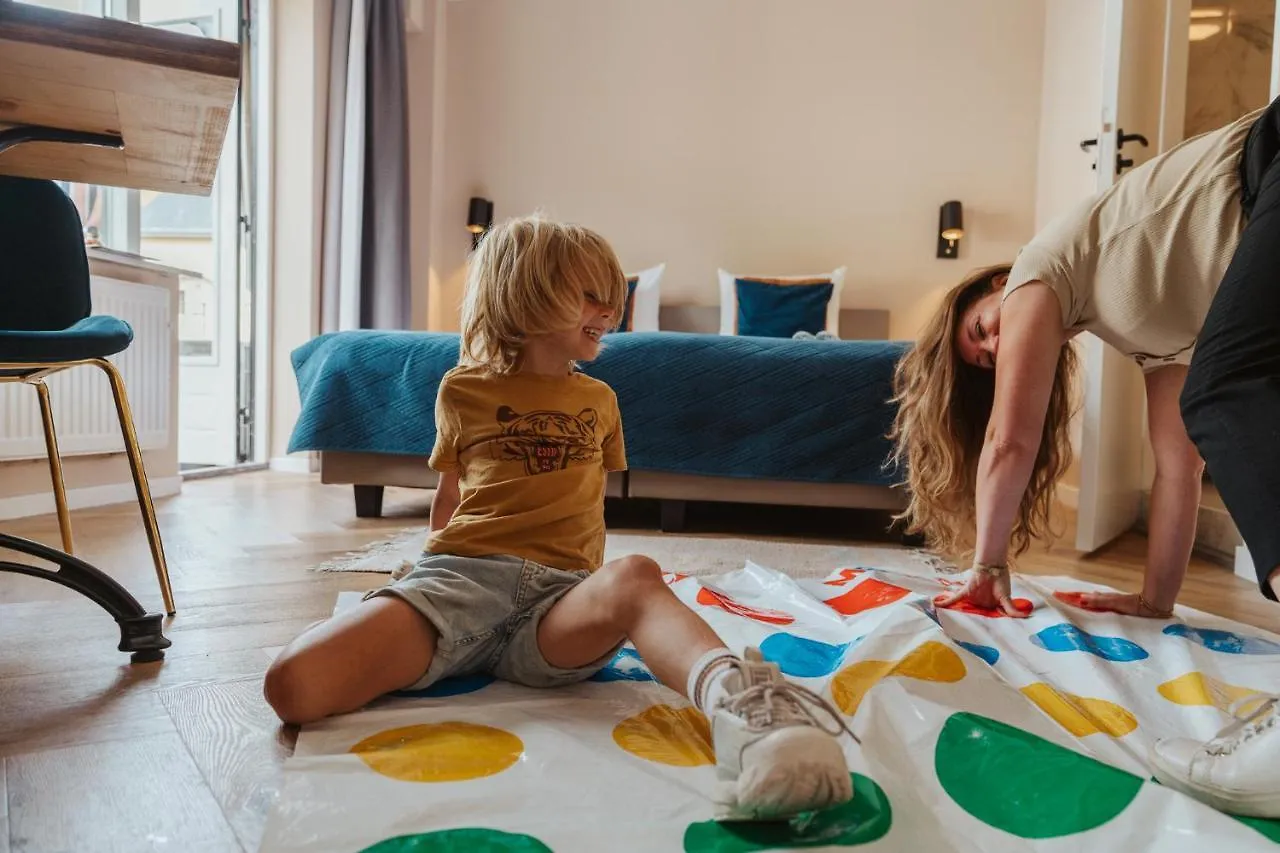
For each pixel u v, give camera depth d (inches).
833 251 180.7
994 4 176.4
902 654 40.3
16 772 31.5
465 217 183.5
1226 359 32.0
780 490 98.9
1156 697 41.5
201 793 30.0
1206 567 85.5
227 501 114.2
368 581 66.1
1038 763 29.2
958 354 59.4
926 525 65.1
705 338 101.7
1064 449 60.6
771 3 180.4
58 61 34.3
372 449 99.0
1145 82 98.1
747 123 181.3
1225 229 44.0
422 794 28.4
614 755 31.9
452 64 182.9
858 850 24.7
